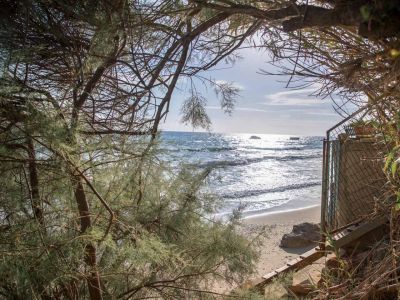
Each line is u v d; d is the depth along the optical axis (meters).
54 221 2.54
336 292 3.34
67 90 2.46
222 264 3.29
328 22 1.48
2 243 2.15
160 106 2.24
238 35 2.57
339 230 5.19
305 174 35.62
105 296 2.79
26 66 2.32
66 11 2.10
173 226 3.07
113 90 2.54
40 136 2.14
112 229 2.66
